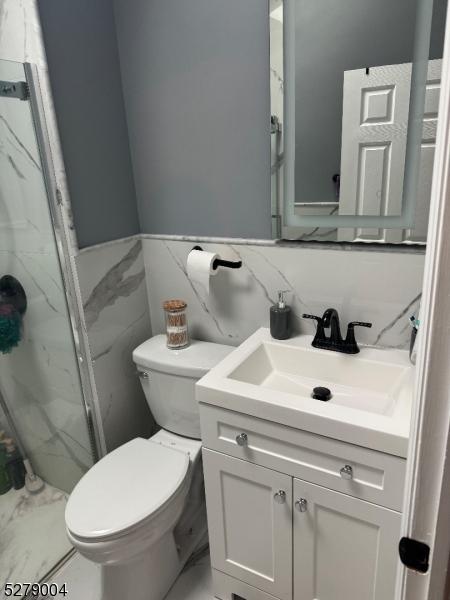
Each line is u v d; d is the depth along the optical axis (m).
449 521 0.48
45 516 1.84
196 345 1.70
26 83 1.36
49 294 1.62
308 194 1.37
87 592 1.53
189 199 1.63
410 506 0.51
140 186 1.74
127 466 1.45
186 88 1.50
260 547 1.30
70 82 1.43
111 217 1.66
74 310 1.60
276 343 1.45
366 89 1.20
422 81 1.13
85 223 1.56
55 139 1.41
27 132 1.43
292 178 1.38
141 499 1.31
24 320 1.73
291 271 1.48
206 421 1.25
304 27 1.23
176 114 1.55
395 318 1.35
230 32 1.37
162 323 1.88
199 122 1.52
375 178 1.26
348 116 1.25
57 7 1.36
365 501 1.05
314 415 1.05
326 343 1.39
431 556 0.51
